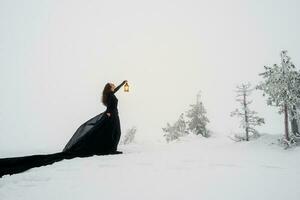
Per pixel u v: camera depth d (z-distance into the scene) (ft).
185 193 21.88
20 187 24.84
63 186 24.52
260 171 28.78
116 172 28.84
